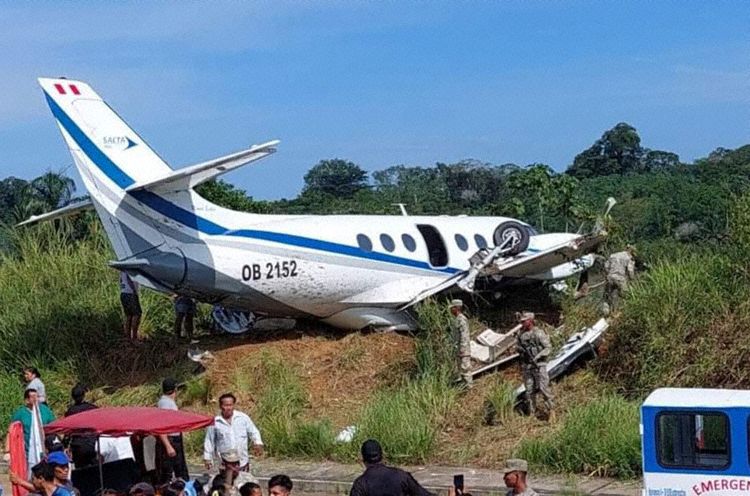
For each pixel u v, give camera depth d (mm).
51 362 23078
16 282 25500
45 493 11258
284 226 21562
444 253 23641
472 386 20000
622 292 20828
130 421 11859
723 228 22266
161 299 24781
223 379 21359
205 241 20688
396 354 21609
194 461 19109
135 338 23203
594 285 22812
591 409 17312
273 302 21531
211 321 24266
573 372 20031
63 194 34969
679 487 11953
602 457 16312
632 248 21625
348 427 19312
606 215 21984
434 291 21984
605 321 20438
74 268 25812
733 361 18203
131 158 20719
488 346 20984
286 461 18672
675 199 42406
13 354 23250
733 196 21359
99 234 26969
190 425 11969
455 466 17484
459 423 18891
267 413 20109
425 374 19859
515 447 17609
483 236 24578
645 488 12133
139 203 20438
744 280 19828
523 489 10539
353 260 22062
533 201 36188
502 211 36938
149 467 14070
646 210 42281
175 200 20531
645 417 12125
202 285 20656
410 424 18297
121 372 22609
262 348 22188
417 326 22578
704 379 18219
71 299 24750
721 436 11781
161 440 13859
